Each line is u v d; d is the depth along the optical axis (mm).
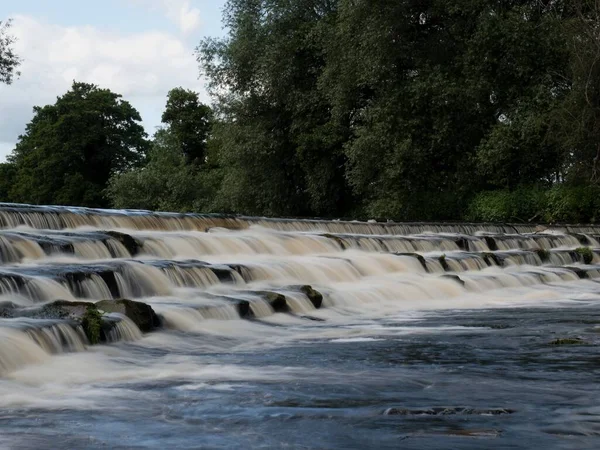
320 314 16922
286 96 51781
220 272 17453
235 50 52438
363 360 11266
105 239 18094
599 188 42656
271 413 7840
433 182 46719
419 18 47500
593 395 8688
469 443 6664
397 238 26578
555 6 46844
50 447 6594
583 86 41312
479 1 45281
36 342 10320
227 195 55625
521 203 44031
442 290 21422
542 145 42844
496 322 16156
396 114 45469
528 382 9500
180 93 93688
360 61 46781
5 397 8516
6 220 18875
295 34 52062
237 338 13359
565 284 25422
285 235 23516
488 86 44094
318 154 51406
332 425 7332
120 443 6727
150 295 15492
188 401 8414
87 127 95125
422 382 9531
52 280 13711
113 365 10531
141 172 73625
